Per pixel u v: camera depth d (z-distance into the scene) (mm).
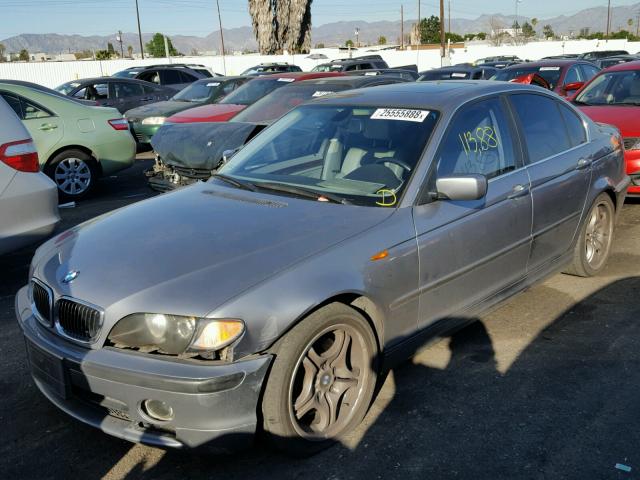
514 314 4648
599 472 2893
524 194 4164
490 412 3396
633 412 3352
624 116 7293
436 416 3371
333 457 3055
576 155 4812
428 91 4289
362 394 3225
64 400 3062
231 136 7215
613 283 5172
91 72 38188
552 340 4219
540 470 2920
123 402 2797
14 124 5117
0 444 3248
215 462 3039
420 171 3607
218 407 2701
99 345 2850
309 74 10750
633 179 6879
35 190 5172
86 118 9047
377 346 3303
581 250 5004
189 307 2738
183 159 7312
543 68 13469
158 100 16000
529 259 4348
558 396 3533
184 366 2697
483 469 2939
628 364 3865
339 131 4109
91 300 2891
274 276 2881
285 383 2844
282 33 43375
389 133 3914
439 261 3545
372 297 3170
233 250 3059
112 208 8531
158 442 2775
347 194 3619
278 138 4398
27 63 36750
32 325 3193
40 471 3027
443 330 3721
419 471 2938
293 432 2928
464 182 3416
